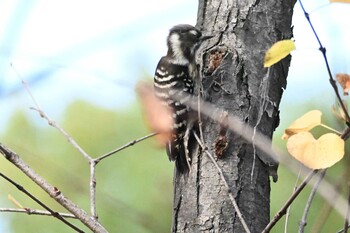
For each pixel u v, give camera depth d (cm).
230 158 906
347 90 651
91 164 816
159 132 703
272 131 948
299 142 625
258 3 994
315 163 615
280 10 995
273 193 1277
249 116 932
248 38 978
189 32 1180
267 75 953
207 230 887
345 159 633
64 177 1409
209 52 985
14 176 1458
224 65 963
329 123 775
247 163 905
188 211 909
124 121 1468
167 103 1083
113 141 1457
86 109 1493
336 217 1173
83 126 1480
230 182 897
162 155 1423
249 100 941
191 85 1106
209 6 1027
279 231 1250
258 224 889
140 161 1422
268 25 985
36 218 1428
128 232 1342
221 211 888
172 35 1191
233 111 935
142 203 1372
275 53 639
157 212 1359
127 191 1390
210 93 954
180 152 971
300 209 1235
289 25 1001
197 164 926
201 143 860
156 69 1174
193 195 911
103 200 1369
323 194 605
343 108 623
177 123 1022
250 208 890
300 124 645
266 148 655
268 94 949
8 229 1427
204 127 936
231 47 976
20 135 1497
